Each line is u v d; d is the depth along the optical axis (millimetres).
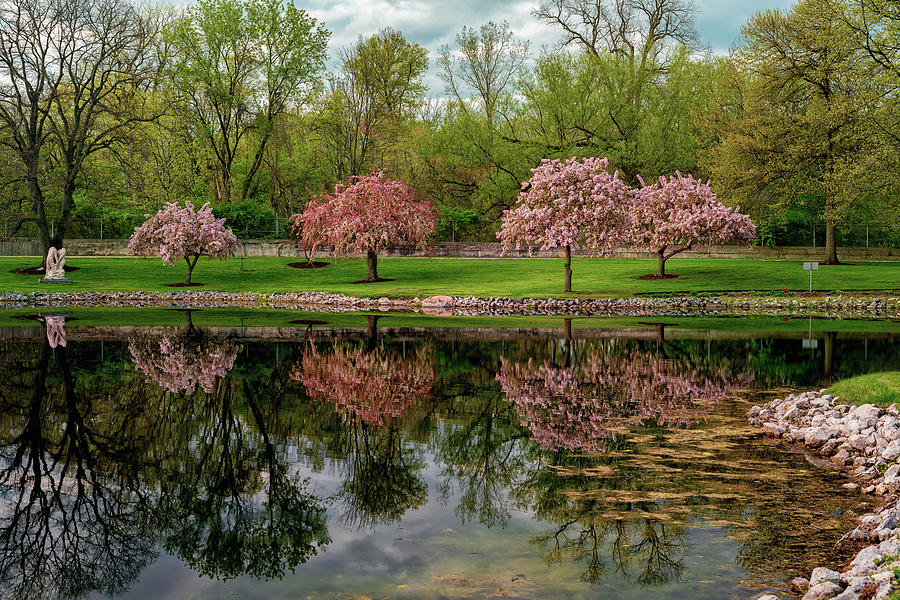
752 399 10711
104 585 4734
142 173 43656
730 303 28734
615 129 46719
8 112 37750
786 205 42750
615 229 30922
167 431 8766
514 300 29609
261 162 52719
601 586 4582
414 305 30031
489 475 7074
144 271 40594
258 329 20391
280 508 6191
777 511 5988
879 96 31641
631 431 8805
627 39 50781
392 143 52000
